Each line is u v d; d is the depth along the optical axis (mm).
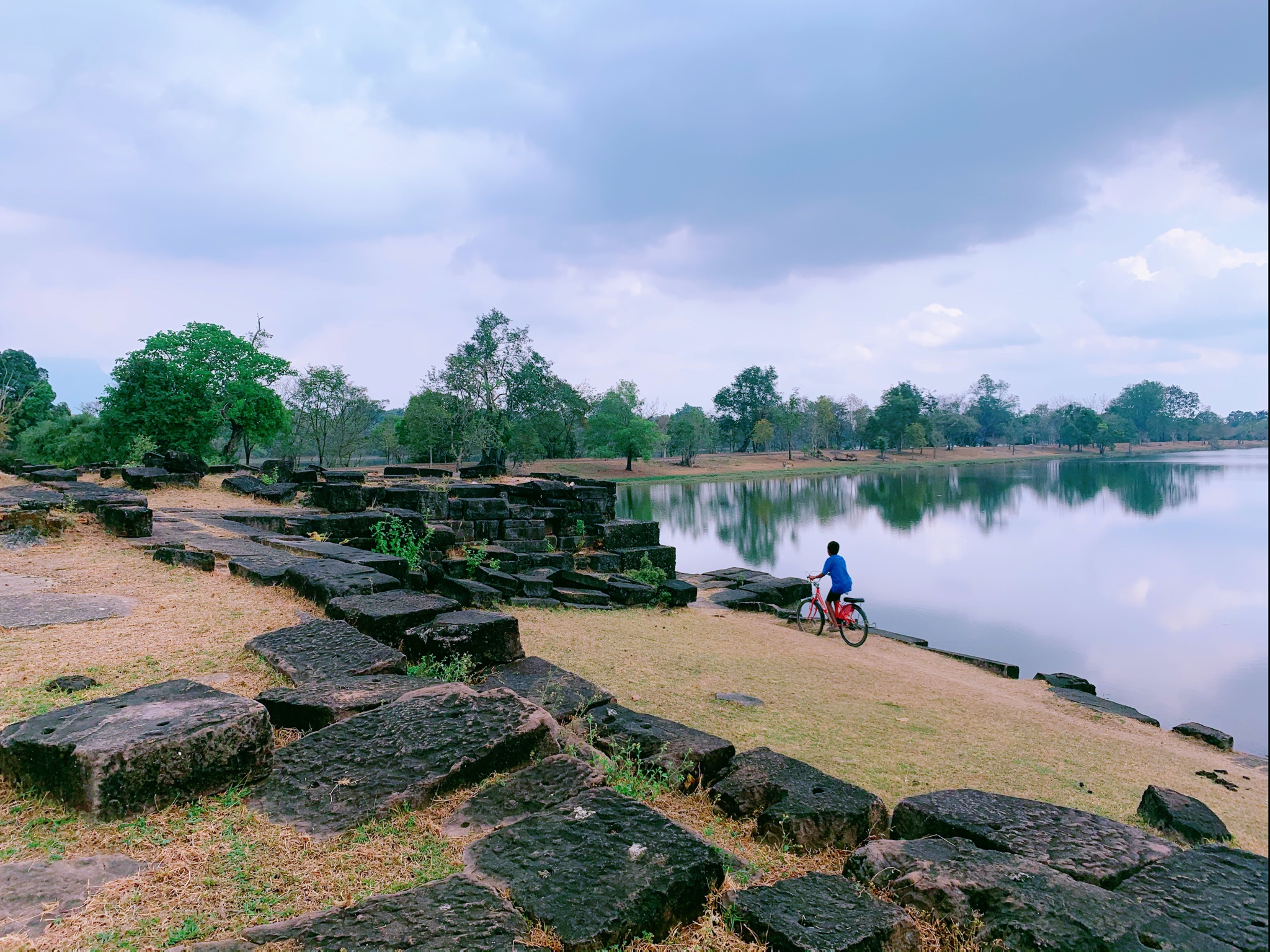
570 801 3457
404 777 3615
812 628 14734
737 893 2965
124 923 2453
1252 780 8008
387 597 6750
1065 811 4223
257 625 6098
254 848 3016
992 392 175625
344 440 64250
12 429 47719
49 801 3238
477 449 66938
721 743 4949
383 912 2525
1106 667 15359
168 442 40969
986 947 2801
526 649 8773
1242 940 2951
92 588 7012
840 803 4172
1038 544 32875
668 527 39656
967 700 9641
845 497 59281
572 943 2482
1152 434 171625
